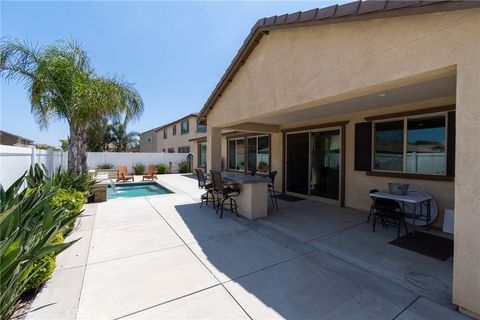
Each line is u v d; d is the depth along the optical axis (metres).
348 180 6.99
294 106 4.34
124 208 6.99
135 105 8.14
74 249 3.97
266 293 2.75
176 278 3.07
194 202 7.90
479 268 2.21
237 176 6.65
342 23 3.39
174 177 16.56
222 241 4.39
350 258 3.69
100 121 7.92
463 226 2.30
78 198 5.56
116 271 3.24
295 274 3.20
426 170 5.29
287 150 9.23
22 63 6.23
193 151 19.67
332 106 5.82
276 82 4.71
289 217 6.03
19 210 2.39
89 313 2.37
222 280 3.03
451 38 2.33
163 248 4.05
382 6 2.70
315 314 2.39
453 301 2.42
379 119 6.06
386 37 2.90
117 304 2.52
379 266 3.43
